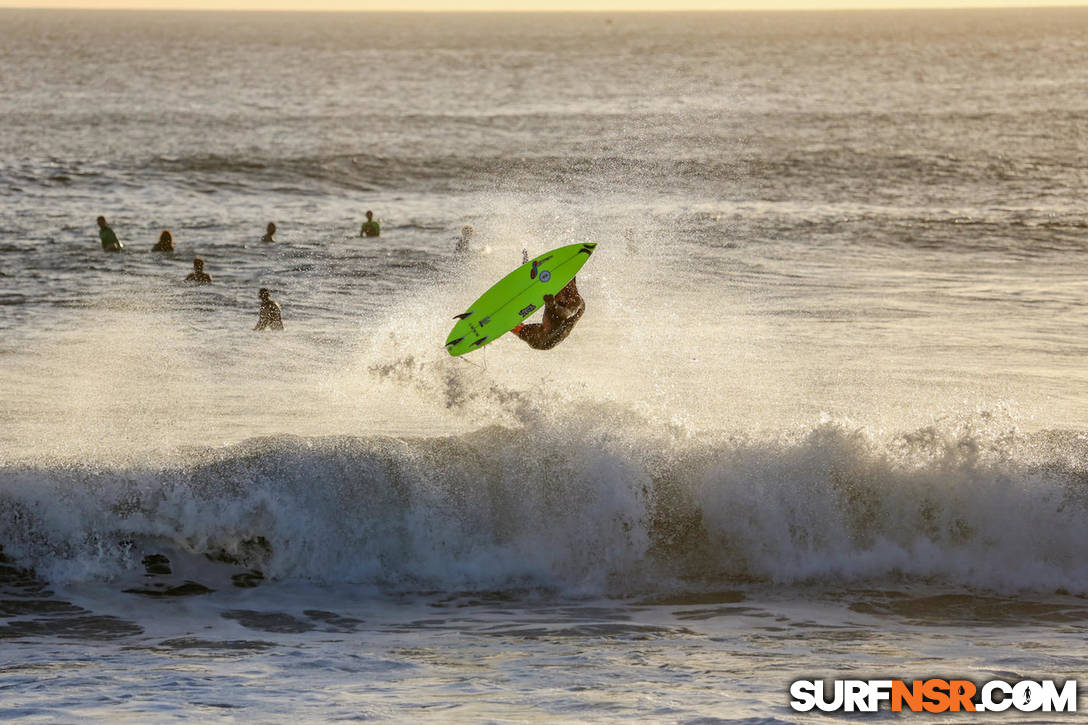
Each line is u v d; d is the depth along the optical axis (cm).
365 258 10562
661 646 3231
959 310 8219
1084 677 2905
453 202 14775
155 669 2984
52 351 6662
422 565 3916
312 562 3891
